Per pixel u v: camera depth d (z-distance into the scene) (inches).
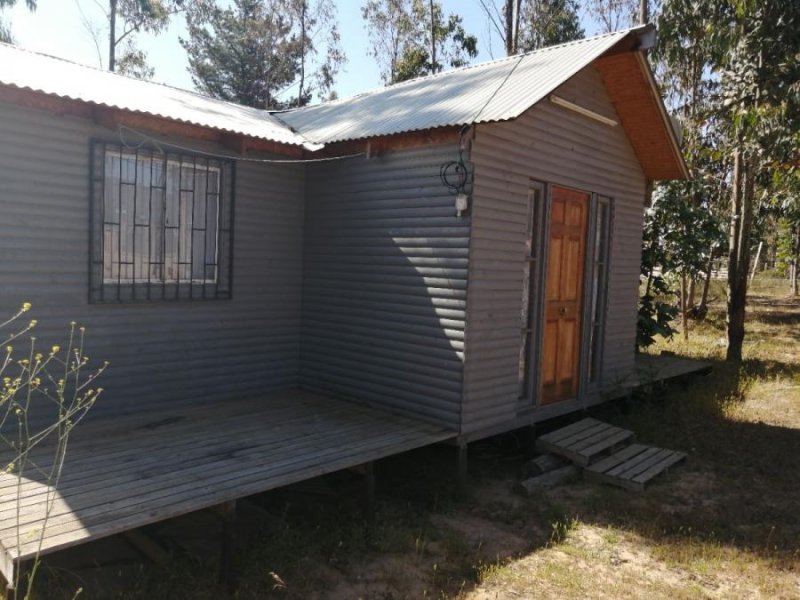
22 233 187.0
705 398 336.8
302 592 147.7
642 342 403.2
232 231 240.8
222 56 1131.3
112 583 143.8
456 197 208.8
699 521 196.5
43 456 172.9
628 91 267.4
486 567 162.4
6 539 122.0
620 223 297.6
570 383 277.7
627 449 254.2
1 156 181.2
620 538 185.5
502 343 227.0
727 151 453.1
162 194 220.7
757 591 157.2
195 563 153.9
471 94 230.8
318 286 261.7
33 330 191.5
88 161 199.6
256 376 256.1
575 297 275.6
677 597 152.3
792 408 338.6
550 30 778.2
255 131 228.1
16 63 209.3
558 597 151.2
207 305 237.0
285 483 161.5
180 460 173.8
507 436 261.4
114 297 209.9
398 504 203.3
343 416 227.8
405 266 227.8
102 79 238.4
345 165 248.2
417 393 225.1
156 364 223.9
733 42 426.6
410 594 150.1
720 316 731.4
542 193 245.9
